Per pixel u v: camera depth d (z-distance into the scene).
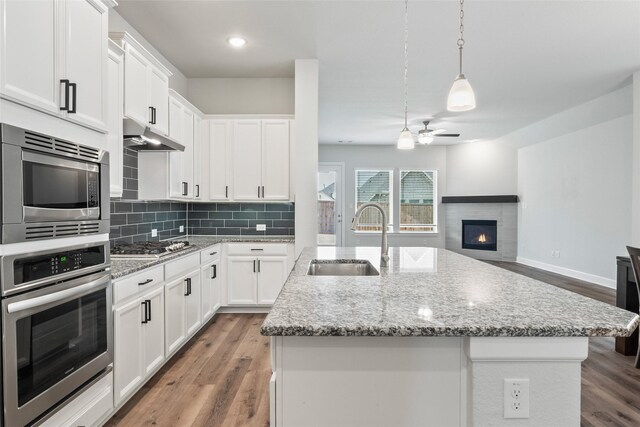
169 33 3.25
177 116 3.34
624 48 3.39
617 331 1.01
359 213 2.09
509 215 7.57
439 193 8.44
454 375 1.09
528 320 1.06
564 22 2.94
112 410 1.94
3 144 1.19
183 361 2.78
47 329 1.38
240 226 4.35
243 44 3.45
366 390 1.10
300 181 3.77
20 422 1.25
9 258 1.21
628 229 4.82
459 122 6.27
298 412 1.10
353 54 3.62
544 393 1.06
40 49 1.36
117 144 2.34
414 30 3.11
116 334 1.93
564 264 6.10
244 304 3.89
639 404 2.22
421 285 1.51
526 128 6.59
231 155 4.02
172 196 3.26
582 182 5.66
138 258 2.46
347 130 6.95
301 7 2.80
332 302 1.25
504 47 3.40
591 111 5.16
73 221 1.53
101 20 1.76
